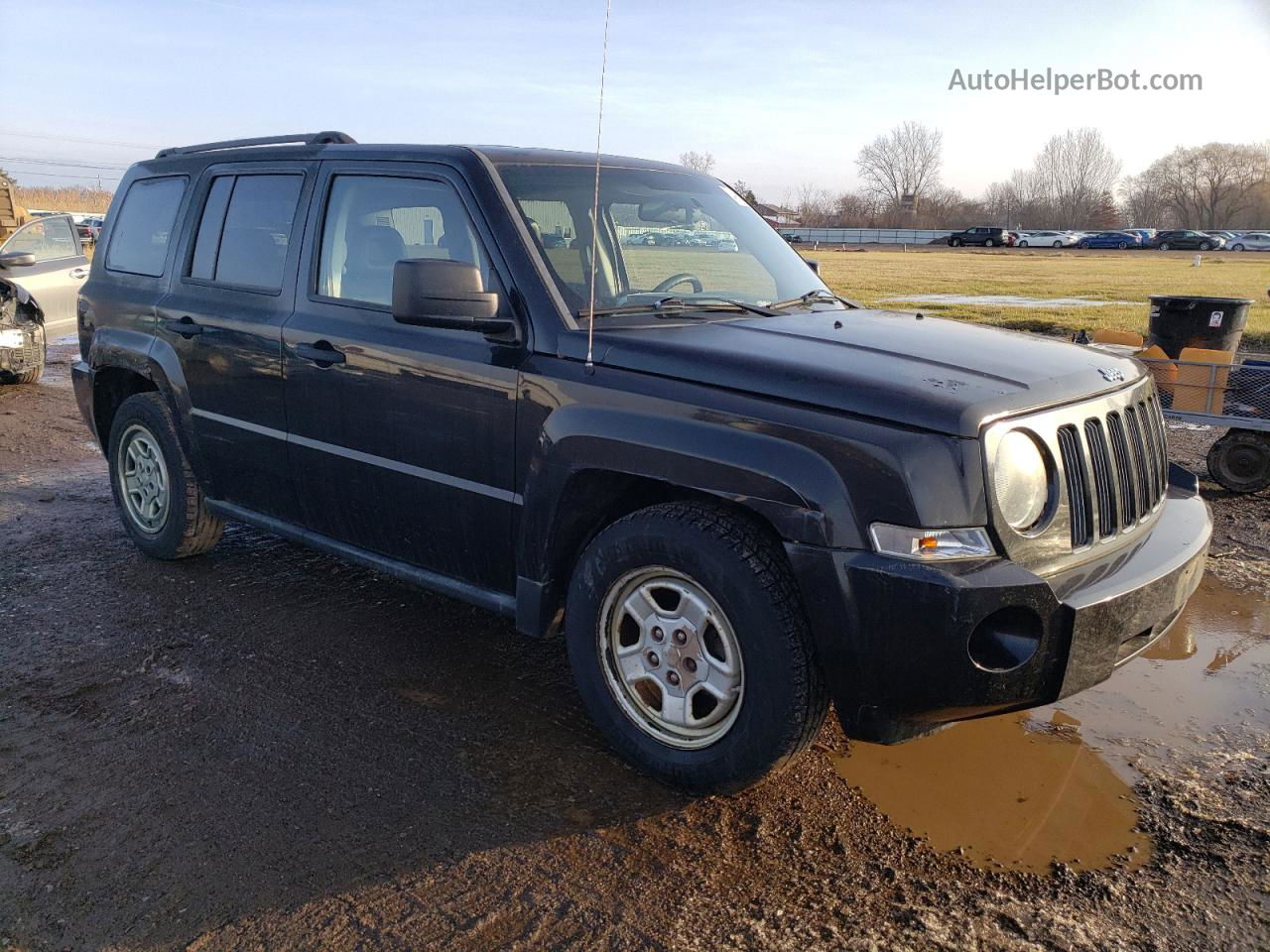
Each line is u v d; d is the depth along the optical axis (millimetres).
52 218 12438
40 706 3799
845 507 2773
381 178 4035
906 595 2689
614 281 3732
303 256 4266
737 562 2938
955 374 3020
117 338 5180
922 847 2984
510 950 2557
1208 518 3623
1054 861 2918
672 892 2777
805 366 3004
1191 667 4195
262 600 4867
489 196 3656
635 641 3406
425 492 3816
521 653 4328
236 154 4797
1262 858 2916
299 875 2840
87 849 2949
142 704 3822
